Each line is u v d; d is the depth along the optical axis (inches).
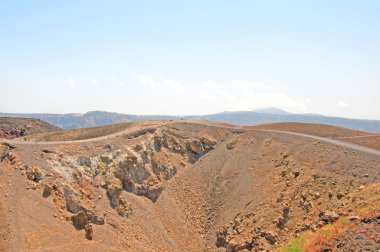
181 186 3090.6
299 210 2203.5
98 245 1974.7
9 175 2102.6
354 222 1159.6
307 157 2699.3
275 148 3137.3
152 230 2487.7
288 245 1353.3
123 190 2674.7
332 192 2135.8
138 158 2982.3
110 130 3868.1
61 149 2596.0
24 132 5162.4
